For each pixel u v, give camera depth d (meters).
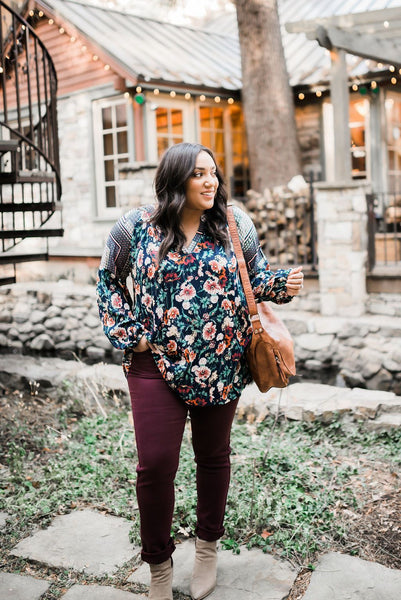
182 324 2.15
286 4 11.20
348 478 3.36
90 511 3.09
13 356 6.68
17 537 2.86
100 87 8.75
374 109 8.64
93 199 9.12
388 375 5.19
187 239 2.18
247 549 2.66
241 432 4.07
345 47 6.10
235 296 2.21
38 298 7.34
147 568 2.57
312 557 2.60
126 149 8.73
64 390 5.26
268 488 3.19
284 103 8.13
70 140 9.33
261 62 8.02
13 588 2.46
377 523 2.87
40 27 9.33
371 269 6.02
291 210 6.88
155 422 2.18
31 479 3.49
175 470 2.22
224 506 2.41
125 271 2.30
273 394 4.38
